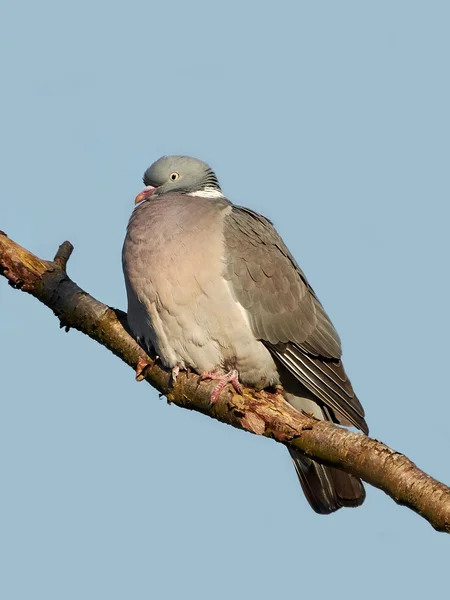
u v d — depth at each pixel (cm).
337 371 1204
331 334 1217
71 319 1124
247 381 1179
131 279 1125
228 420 1020
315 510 1174
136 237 1127
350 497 1148
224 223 1146
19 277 1121
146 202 1209
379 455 841
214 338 1119
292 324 1166
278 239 1226
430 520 795
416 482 808
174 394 1092
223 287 1111
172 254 1102
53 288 1120
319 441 895
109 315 1121
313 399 1220
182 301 1102
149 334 1136
